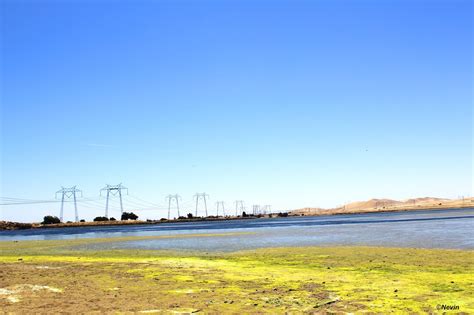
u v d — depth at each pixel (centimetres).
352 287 2245
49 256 4603
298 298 2008
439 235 5862
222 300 1981
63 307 1842
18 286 2369
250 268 3077
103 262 3675
